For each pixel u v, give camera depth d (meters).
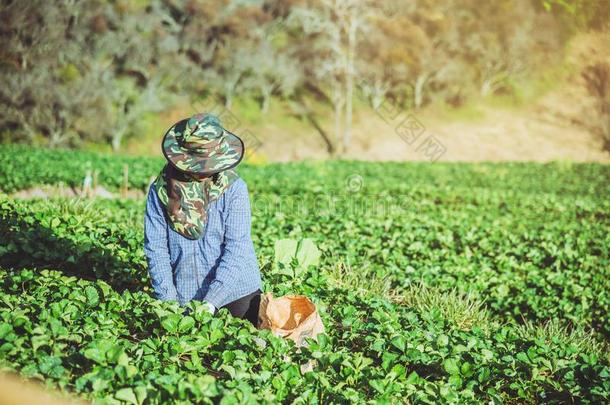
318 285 5.64
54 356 3.23
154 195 3.65
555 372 4.39
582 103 55.81
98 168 23.48
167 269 3.75
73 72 49.66
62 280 4.63
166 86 53.19
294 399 3.37
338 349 4.35
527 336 6.30
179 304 3.87
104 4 51.44
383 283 7.23
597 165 40.16
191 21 56.66
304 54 57.97
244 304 3.95
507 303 7.59
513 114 55.16
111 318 3.94
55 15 47.97
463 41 59.59
